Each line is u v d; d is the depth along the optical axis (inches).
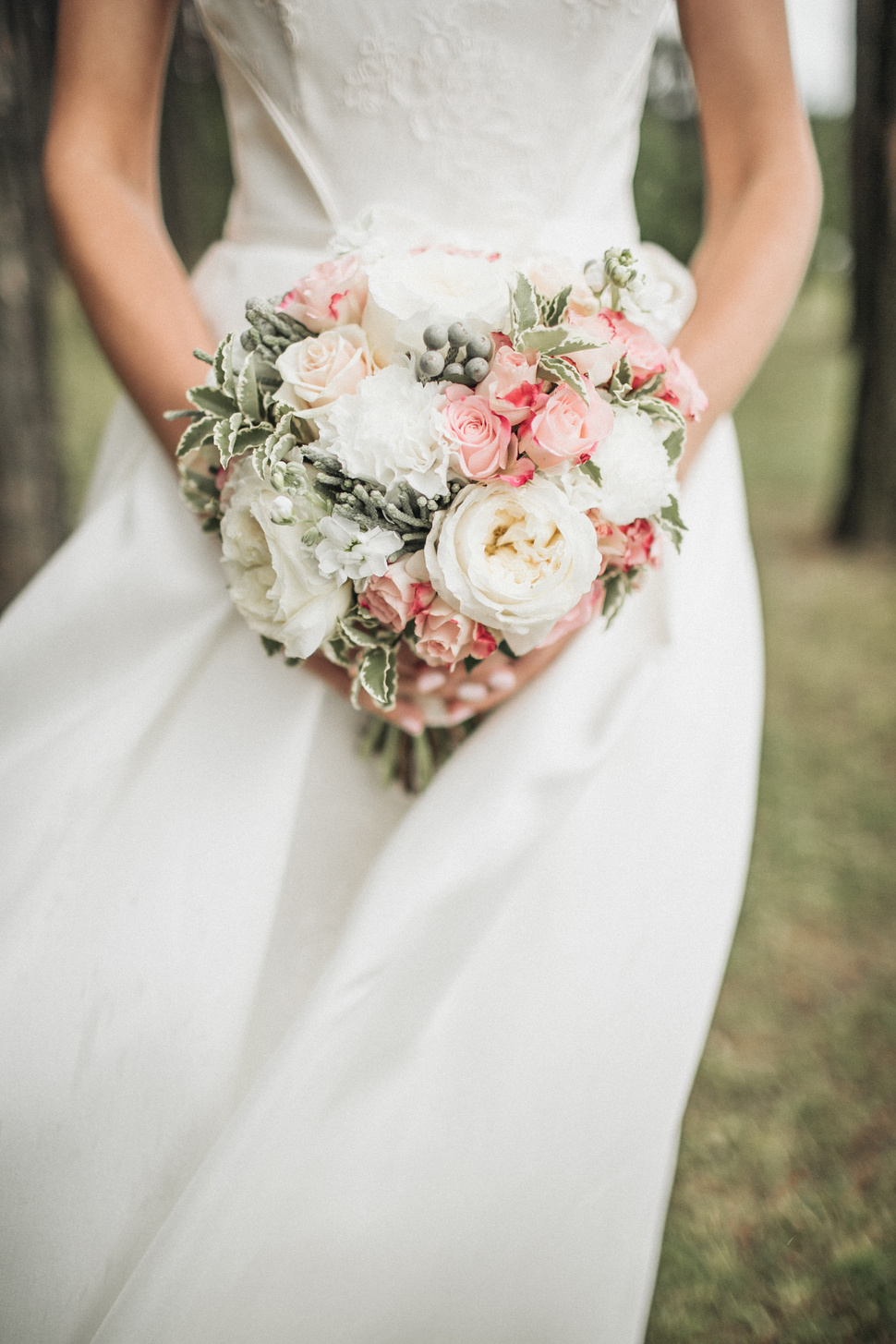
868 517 221.3
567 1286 48.3
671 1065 50.6
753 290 51.0
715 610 54.7
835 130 563.2
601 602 47.1
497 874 47.2
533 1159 47.4
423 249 44.7
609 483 40.7
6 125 113.2
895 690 156.4
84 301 51.7
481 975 47.6
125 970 46.9
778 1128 82.4
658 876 50.9
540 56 48.4
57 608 52.0
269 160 52.4
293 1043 43.1
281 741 50.9
